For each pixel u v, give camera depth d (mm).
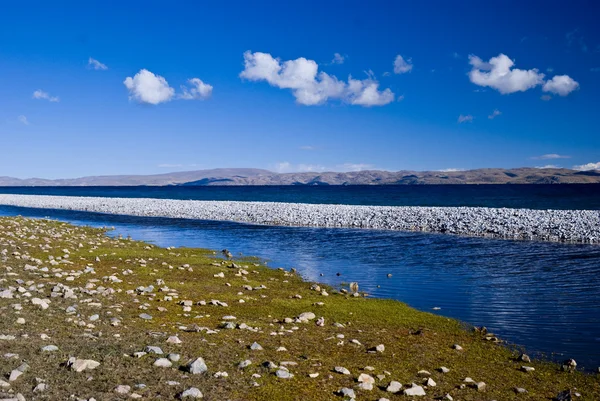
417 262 29219
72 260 24234
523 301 19453
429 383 9977
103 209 82188
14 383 7977
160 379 8883
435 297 20234
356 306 18109
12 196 137000
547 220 47250
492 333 15094
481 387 10008
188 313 15219
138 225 54812
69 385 8156
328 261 29688
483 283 23078
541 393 10109
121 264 24391
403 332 14719
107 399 7754
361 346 12688
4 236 30094
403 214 56562
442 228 46312
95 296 16219
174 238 42094
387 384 9836
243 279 22859
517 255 31750
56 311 13398
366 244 37562
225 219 61500
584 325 15992
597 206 91875
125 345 10695
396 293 21016
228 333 12867
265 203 82375
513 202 109938
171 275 22547
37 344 10078
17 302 13844
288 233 45625
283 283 22609
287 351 11578
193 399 8102
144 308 15219
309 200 129750
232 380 9227
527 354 13094
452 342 13867
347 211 62656
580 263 28562
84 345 10359
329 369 10484
